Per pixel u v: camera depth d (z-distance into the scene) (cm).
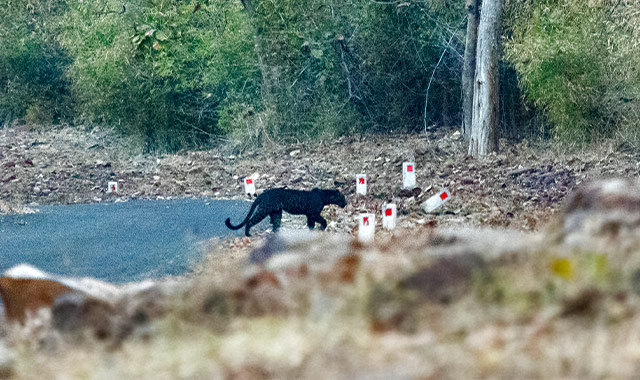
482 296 434
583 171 1803
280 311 464
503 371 342
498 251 481
